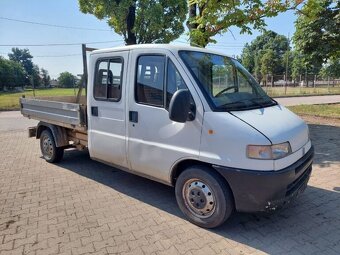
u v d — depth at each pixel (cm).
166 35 1231
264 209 323
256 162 314
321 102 2120
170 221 383
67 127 556
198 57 393
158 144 387
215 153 335
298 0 746
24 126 1214
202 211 361
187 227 368
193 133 350
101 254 315
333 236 346
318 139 822
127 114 420
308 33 1132
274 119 356
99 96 464
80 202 443
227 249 322
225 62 425
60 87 6725
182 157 362
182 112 327
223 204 340
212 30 781
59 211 413
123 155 436
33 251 321
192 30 783
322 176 535
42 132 645
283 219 386
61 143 605
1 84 6850
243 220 384
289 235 349
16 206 430
